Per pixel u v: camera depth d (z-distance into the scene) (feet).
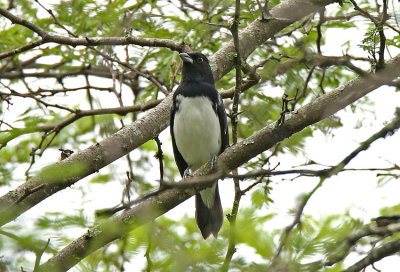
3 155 45.83
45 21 43.86
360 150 25.50
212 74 42.32
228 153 32.71
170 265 21.97
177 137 42.68
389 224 26.30
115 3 42.63
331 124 41.01
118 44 36.73
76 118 39.99
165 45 39.52
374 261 25.62
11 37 44.11
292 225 22.97
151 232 23.08
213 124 42.09
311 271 22.09
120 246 29.14
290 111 33.55
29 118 45.14
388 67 30.07
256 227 28.02
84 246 26.96
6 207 25.09
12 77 47.03
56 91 44.24
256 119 45.29
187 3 43.75
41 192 29.99
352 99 31.32
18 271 19.20
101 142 34.73
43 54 46.29
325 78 46.14
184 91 42.04
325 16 44.39
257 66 40.16
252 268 22.34
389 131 26.20
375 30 28.60
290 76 34.73
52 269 22.63
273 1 43.09
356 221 27.58
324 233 25.89
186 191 30.40
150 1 41.50
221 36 46.19
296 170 22.36
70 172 21.67
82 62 46.24
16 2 43.98
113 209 19.04
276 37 44.68
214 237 27.91
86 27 42.42
